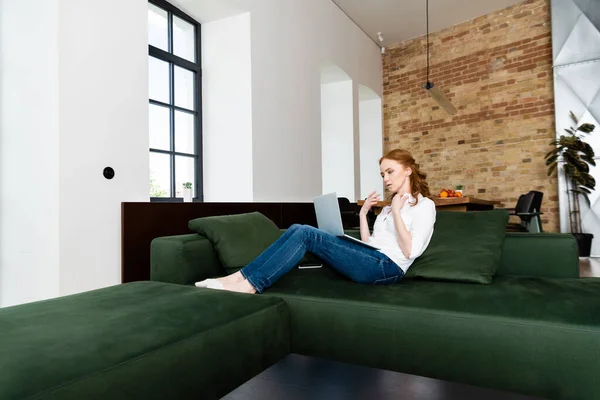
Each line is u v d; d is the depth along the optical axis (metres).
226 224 2.20
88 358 0.86
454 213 2.08
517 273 1.90
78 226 2.37
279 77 4.17
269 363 1.31
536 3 5.34
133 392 0.89
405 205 1.99
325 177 6.05
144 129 2.79
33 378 0.76
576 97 4.97
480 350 1.28
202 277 2.06
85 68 2.42
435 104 6.30
